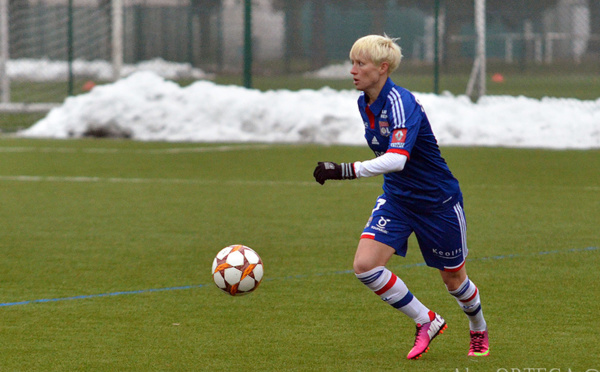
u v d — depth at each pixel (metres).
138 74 71.12
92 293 21.06
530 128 62.88
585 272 23.23
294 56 101.94
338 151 56.53
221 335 17.39
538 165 49.00
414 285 21.77
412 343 16.81
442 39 106.88
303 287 21.62
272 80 102.50
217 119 67.06
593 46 114.56
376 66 14.84
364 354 16.06
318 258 25.20
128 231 29.58
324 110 65.88
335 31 97.62
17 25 91.56
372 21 95.31
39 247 26.83
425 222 15.40
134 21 105.50
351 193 38.81
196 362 15.58
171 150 57.66
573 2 108.00
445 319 18.61
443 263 15.70
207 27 106.94
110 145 61.25
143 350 16.34
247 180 43.06
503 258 25.16
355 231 29.61
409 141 14.59
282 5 102.50
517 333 17.45
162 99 68.75
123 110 67.94
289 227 30.38
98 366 15.35
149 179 43.44
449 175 15.41
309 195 38.19
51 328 17.89
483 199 36.81
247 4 71.50
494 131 62.44
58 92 95.69
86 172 46.19
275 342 16.88
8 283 22.09
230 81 104.06
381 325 18.14
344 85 99.06
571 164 49.50
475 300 15.77
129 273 23.30
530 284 21.86
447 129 62.59
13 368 15.23
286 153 55.41
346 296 20.67
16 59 96.06
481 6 74.50
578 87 103.81
